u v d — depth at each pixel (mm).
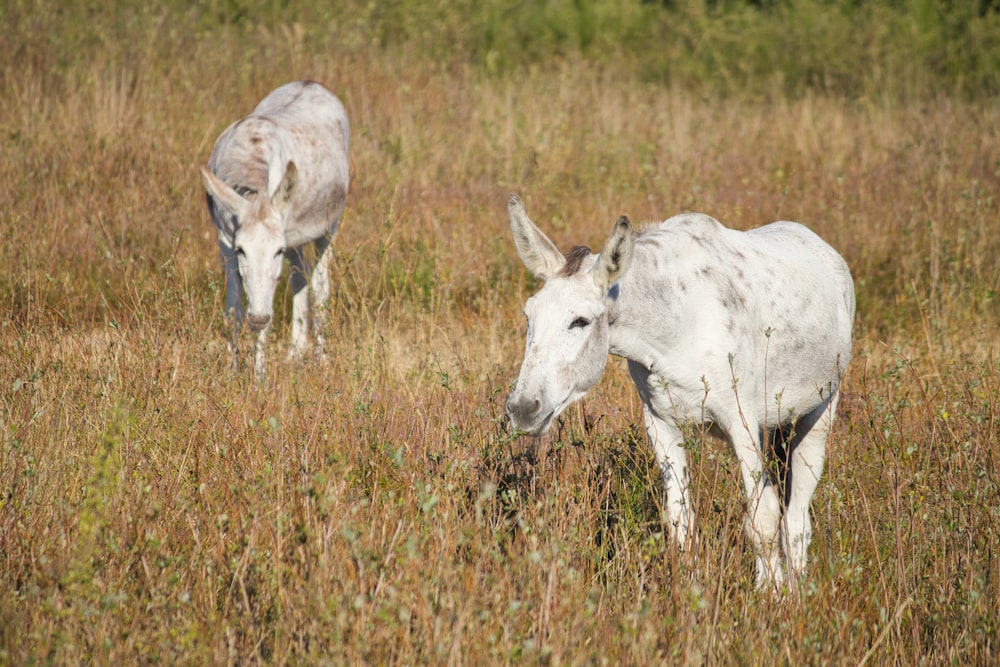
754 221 37375
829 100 59031
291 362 23469
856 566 15727
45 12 51562
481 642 12492
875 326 29688
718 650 13570
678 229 17328
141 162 37688
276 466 16328
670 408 17094
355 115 48000
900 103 60750
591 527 16141
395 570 13609
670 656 12719
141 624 13047
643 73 67375
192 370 21688
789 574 16266
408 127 45844
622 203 38844
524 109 50656
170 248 31328
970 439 19109
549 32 72062
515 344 26609
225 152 29922
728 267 17172
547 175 40938
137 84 46125
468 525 14500
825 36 70500
